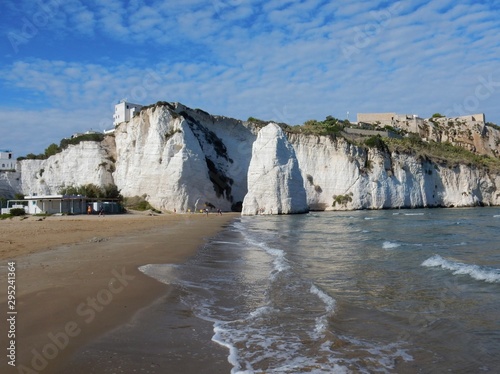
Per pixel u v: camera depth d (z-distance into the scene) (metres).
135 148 64.12
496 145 116.38
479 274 11.89
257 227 32.78
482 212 58.31
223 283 11.40
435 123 121.75
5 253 16.00
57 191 69.38
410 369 5.62
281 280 11.68
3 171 75.19
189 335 7.07
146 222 38.56
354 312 8.30
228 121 73.06
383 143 74.19
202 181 61.66
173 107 66.56
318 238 23.70
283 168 55.00
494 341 6.55
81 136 71.69
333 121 94.19
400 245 19.61
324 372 5.56
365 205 68.94
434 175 79.19
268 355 6.16
